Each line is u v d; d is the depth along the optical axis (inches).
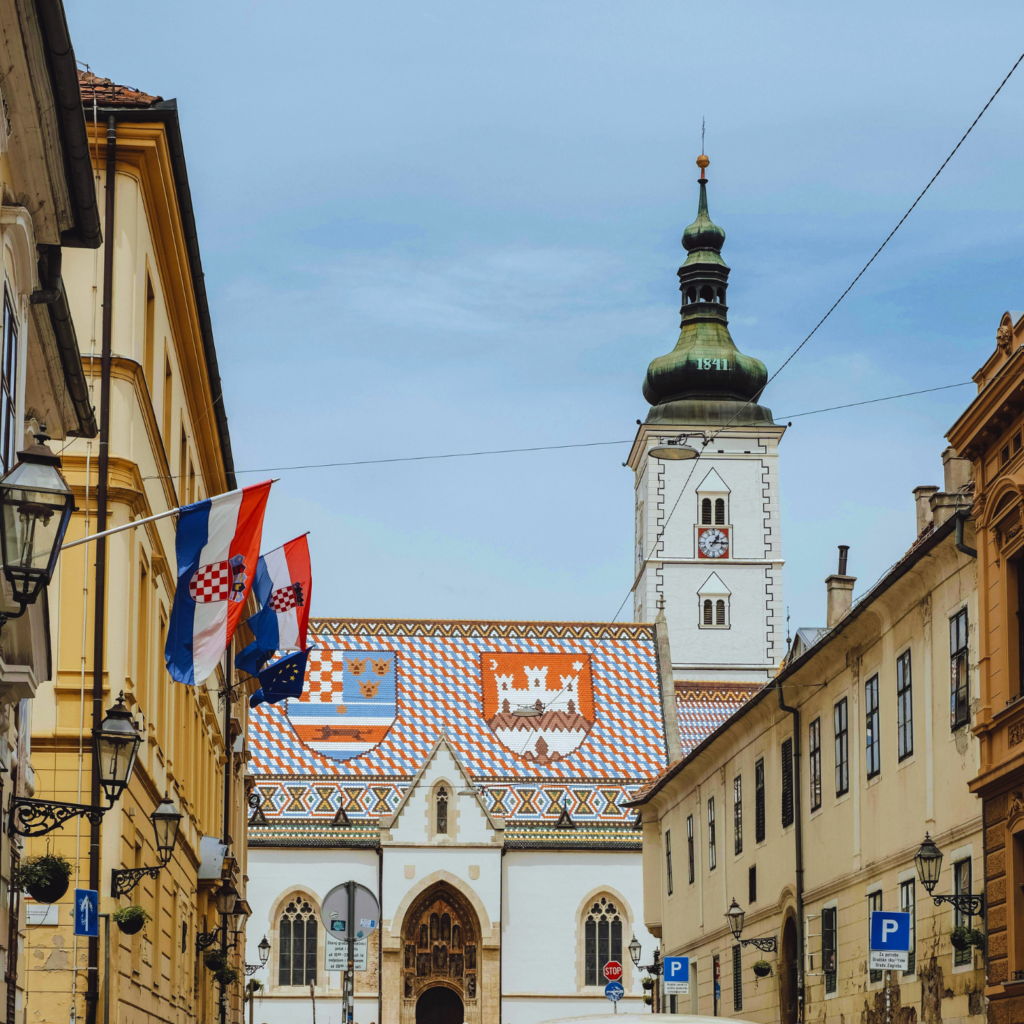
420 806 4153.5
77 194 910.4
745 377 5792.3
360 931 2522.1
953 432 1541.6
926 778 1641.2
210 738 2263.8
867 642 1855.3
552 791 4338.1
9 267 801.6
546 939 4148.6
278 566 1876.2
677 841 2940.5
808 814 2074.3
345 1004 2551.7
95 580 1333.7
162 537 1627.7
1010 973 1381.6
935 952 1594.5
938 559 1617.9
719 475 5723.4
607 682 4616.1
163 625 1651.1
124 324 1398.9
